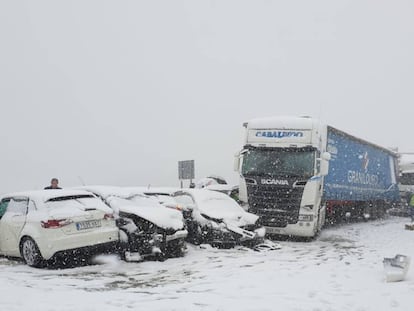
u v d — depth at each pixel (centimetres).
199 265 1007
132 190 1214
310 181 1399
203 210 1276
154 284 824
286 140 1453
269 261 1055
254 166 1464
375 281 828
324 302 686
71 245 949
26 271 935
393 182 2695
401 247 1298
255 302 682
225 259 1079
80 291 755
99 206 1023
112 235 1017
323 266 987
